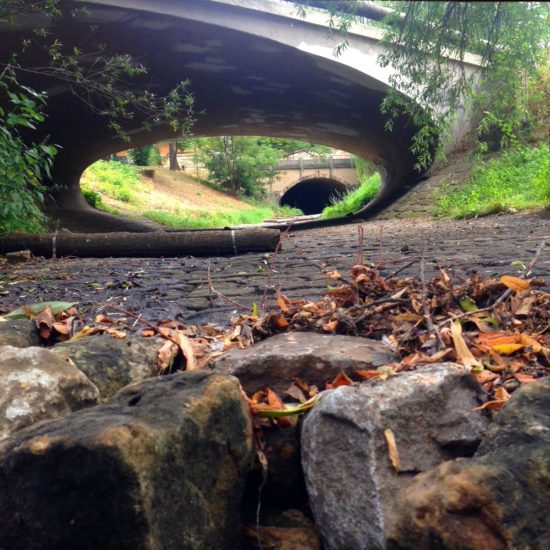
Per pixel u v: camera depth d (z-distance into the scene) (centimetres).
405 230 1353
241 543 172
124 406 167
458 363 212
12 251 970
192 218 3831
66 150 2647
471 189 1953
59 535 138
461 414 168
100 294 555
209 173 5894
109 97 1449
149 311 436
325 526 161
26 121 935
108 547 136
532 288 324
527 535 125
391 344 243
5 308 480
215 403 167
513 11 927
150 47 1830
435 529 127
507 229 1109
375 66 1948
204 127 2827
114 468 135
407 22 956
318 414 168
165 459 147
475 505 127
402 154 2636
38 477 140
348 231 1555
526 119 1870
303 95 2312
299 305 329
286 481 187
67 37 1672
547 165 1576
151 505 139
